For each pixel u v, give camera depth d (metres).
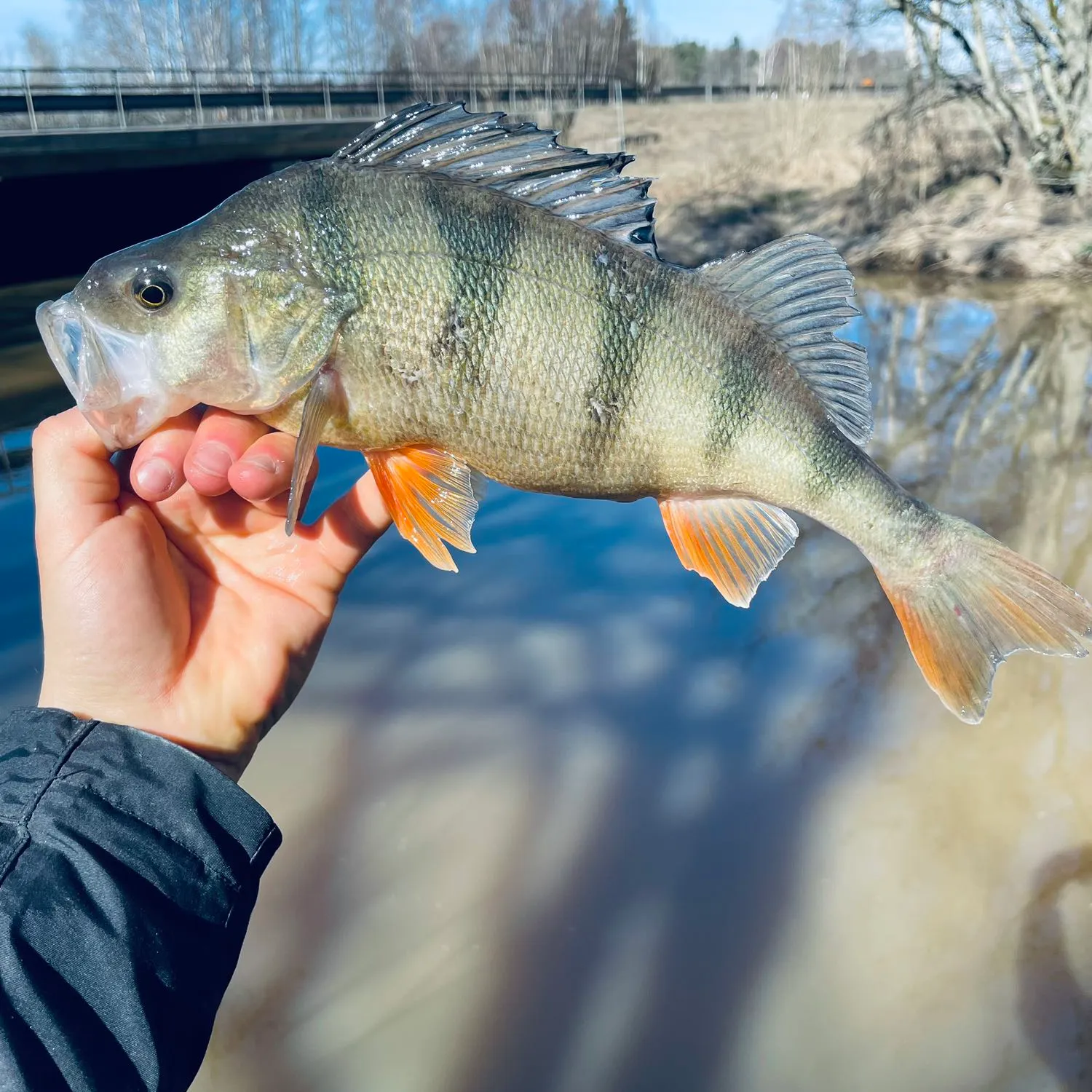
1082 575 1.02
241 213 0.36
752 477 0.39
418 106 0.36
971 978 0.59
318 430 0.35
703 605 1.00
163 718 0.32
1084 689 0.85
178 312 0.35
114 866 0.25
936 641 0.42
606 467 0.38
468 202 0.36
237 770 0.33
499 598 1.01
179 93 4.02
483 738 0.81
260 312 0.35
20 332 2.22
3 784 0.26
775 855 0.68
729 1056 0.55
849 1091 0.53
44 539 0.31
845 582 1.04
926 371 1.82
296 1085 0.54
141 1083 0.23
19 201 2.94
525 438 0.37
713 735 0.81
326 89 4.61
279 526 0.36
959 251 2.78
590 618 0.98
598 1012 0.58
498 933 0.63
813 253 0.39
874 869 0.67
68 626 0.31
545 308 0.36
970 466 1.33
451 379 0.36
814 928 0.63
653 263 0.38
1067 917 0.62
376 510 0.37
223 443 0.32
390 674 0.89
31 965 0.23
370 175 0.36
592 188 0.37
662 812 0.73
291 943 0.63
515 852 0.69
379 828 0.72
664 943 0.62
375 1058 0.56
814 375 0.40
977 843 0.69
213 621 0.34
